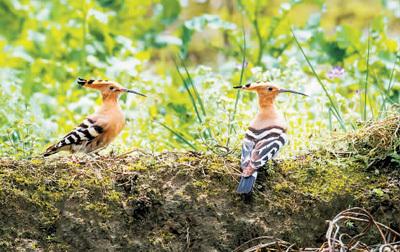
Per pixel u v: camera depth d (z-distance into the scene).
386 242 10.24
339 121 12.23
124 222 10.36
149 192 10.48
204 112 13.12
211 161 10.77
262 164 10.35
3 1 19.91
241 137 11.65
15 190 10.31
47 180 10.44
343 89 14.86
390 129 11.12
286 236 10.45
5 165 10.52
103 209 10.36
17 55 18.02
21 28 19.86
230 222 10.44
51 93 16.36
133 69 15.59
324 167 10.86
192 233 10.40
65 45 18.34
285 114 12.99
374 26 16.27
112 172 10.62
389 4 20.95
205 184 10.55
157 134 13.73
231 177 10.62
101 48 17.36
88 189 10.45
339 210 10.58
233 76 15.41
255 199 10.54
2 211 10.22
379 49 15.32
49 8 19.75
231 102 12.16
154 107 14.71
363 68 15.12
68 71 16.89
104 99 11.44
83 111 15.27
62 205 10.34
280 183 10.68
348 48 15.70
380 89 13.61
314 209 10.55
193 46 20.72
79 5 18.08
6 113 13.79
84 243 10.27
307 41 16.27
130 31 19.52
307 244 10.50
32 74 16.86
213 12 22.42
